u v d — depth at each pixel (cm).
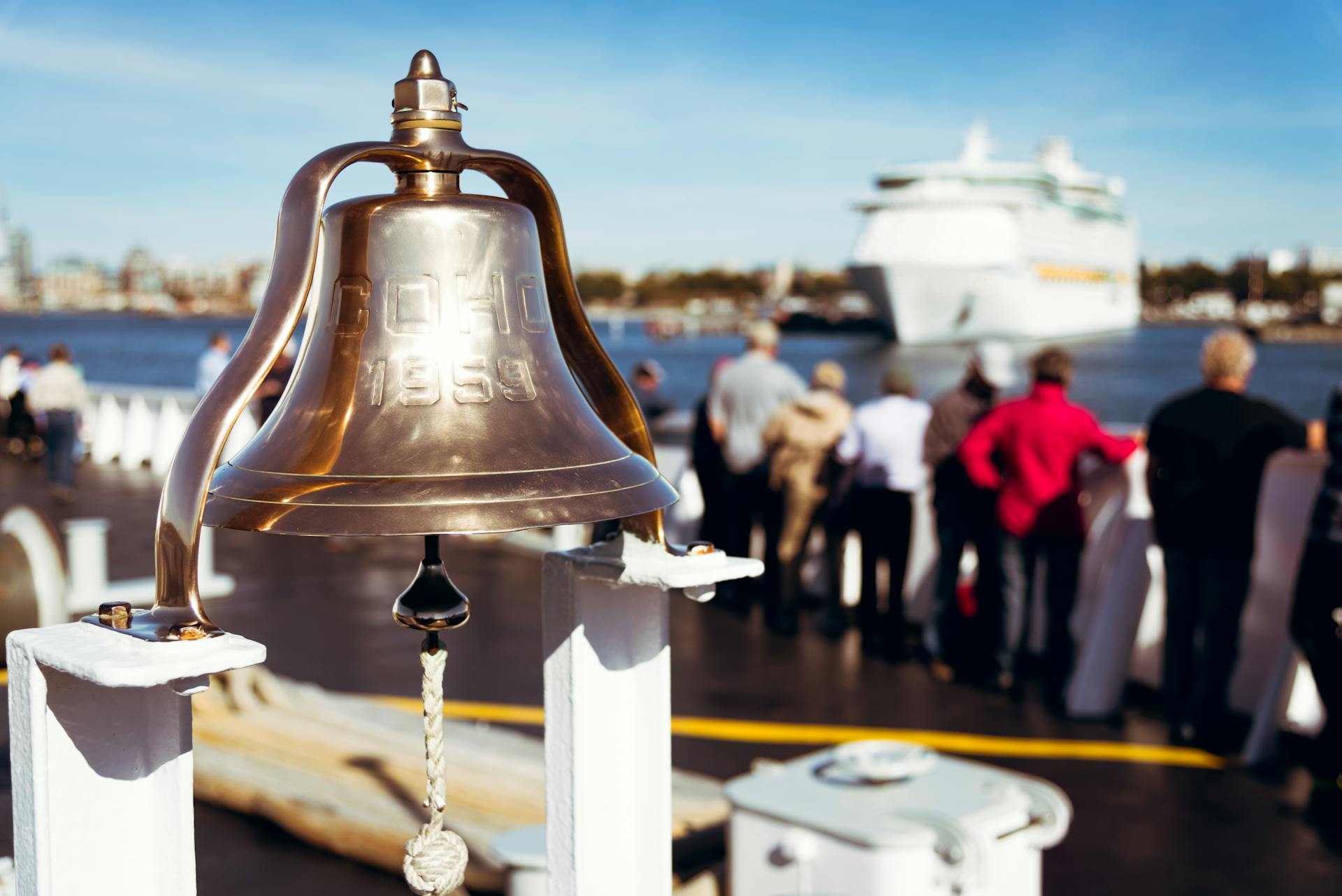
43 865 129
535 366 143
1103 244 10606
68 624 128
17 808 133
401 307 138
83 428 1780
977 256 9119
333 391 137
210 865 376
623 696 168
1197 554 527
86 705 131
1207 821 449
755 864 292
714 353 17150
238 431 1063
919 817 276
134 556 1007
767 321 800
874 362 10081
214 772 401
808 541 752
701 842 335
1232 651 529
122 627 118
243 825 406
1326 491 454
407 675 634
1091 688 580
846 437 703
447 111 140
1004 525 605
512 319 143
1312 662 468
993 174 9319
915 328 9556
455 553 998
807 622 786
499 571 921
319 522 120
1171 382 11531
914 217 9294
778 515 771
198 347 17075
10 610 581
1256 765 510
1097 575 638
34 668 125
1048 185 9612
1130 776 497
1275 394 12156
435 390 135
